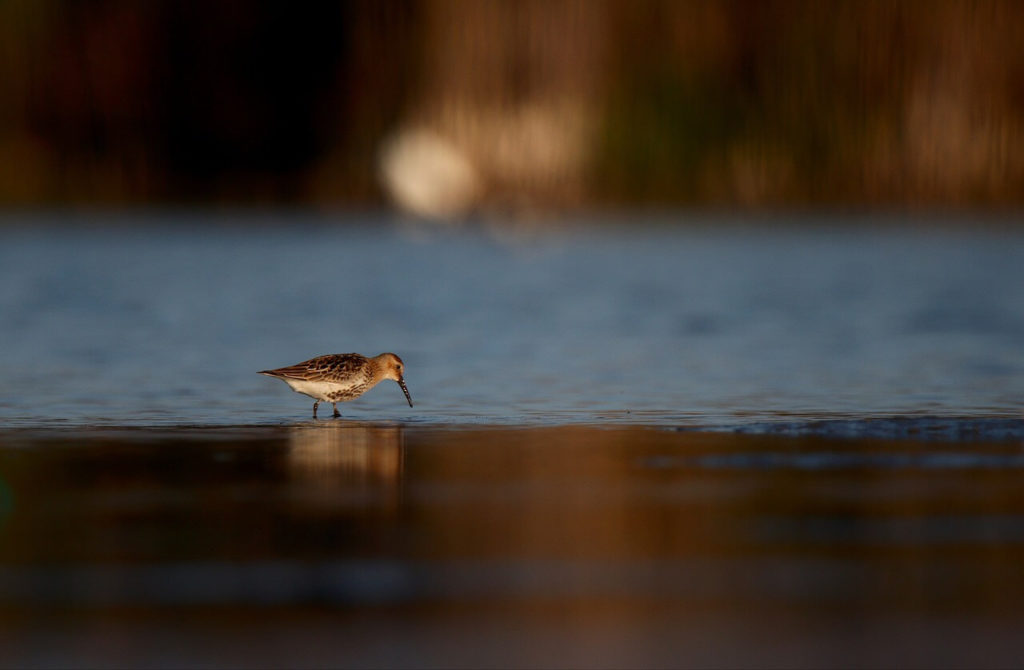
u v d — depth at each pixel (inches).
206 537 469.4
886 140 2311.8
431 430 679.1
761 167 2340.1
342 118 2647.6
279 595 409.1
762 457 604.4
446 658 362.9
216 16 2755.9
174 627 383.2
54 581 421.1
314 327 1152.8
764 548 456.8
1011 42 2257.6
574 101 2255.2
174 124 2716.5
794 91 2351.1
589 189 2285.9
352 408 753.0
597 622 388.2
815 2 2345.0
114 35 2699.3
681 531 477.1
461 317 1226.0
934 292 1409.9
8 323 1165.1
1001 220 2206.0
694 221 2247.8
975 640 374.6
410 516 498.0
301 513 502.0
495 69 2241.6
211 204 2628.0
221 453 615.2
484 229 2190.0
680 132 2322.8
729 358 976.9
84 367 920.3
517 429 682.8
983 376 889.5
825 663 360.5
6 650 366.3
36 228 2204.7
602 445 634.2
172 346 1032.2
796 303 1327.5
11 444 636.7
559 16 2241.6
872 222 2228.1
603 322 1191.6
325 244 1985.7
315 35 2738.7
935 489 538.0
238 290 1439.5
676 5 2332.7
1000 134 2265.0
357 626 384.5
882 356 987.9
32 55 2664.9
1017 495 526.6
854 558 445.1
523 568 435.2
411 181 2289.6
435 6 2261.3
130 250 1881.2
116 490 538.9
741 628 383.6
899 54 2305.6
